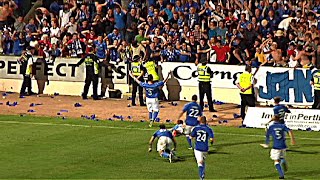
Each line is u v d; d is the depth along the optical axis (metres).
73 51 91.50
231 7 95.25
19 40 94.69
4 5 100.69
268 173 55.72
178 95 86.88
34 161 58.72
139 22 94.69
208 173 55.69
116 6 95.88
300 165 58.56
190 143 63.34
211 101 81.06
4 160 59.00
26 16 104.75
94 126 73.50
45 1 105.88
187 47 87.06
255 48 85.56
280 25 91.06
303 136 70.19
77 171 55.69
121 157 60.44
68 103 85.88
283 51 86.94
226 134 70.31
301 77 81.06
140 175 54.75
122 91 89.06
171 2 95.88
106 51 89.06
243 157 60.91
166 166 57.62
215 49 85.88
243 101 75.69
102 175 54.56
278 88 81.81
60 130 71.44
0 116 78.62
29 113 80.44
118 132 70.56
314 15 91.31
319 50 82.88
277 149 54.31
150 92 73.06
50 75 91.50
